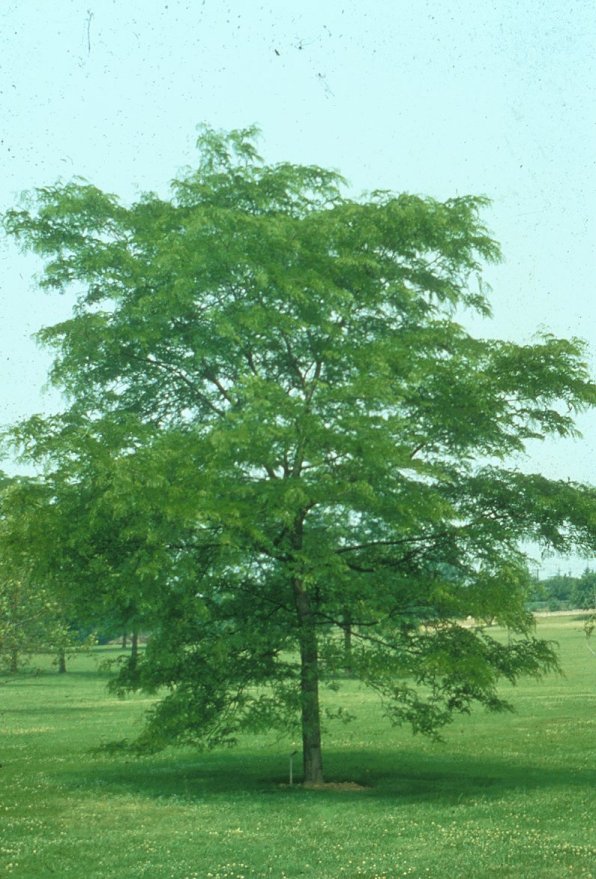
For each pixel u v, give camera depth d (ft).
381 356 61.77
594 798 61.36
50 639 95.30
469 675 60.39
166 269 63.10
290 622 66.13
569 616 449.06
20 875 42.73
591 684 181.06
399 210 66.08
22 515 61.72
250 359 68.49
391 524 61.21
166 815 57.31
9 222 66.64
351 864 43.47
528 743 96.32
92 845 48.73
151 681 64.59
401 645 65.51
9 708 156.04
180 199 70.59
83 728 120.47
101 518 59.47
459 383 64.13
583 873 41.16
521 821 53.52
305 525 65.46
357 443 58.59
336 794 64.90
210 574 63.26
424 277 69.97
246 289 65.00
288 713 66.28
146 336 64.64
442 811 57.00
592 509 63.67
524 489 65.31
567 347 65.62
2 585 90.02
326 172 71.87
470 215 68.13
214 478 59.11
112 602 61.05
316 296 64.34
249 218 63.41
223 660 62.13
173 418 71.82
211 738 66.80
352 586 62.54
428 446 67.36
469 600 62.08
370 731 111.45
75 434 62.23
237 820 55.16
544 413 66.64
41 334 67.05
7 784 72.23
